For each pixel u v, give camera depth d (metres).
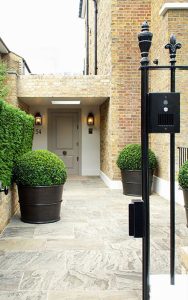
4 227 5.28
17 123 5.52
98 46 12.27
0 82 9.05
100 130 12.45
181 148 7.15
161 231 5.13
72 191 9.13
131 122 9.26
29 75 9.57
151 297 1.98
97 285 3.24
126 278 3.40
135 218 1.90
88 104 12.07
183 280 2.15
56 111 12.82
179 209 6.69
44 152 5.90
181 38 7.29
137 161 8.16
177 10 7.30
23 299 2.94
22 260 3.89
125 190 8.46
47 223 5.62
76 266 3.73
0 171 5.16
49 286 3.21
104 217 6.10
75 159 13.03
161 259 3.93
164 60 7.54
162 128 1.84
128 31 9.17
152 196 8.22
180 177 5.28
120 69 9.21
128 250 4.29
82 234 5.00
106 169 10.53
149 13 9.13
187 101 7.26
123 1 9.12
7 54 12.22
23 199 5.62
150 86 8.98
